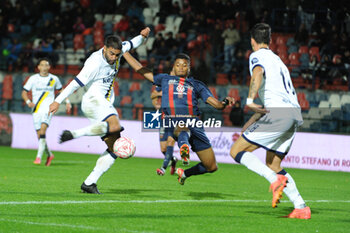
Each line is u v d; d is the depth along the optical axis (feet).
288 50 263.29
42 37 298.35
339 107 226.99
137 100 242.78
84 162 164.55
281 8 280.51
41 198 81.10
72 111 236.63
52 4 317.42
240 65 253.03
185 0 296.51
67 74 256.32
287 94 72.18
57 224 60.64
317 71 246.68
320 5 276.41
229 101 88.43
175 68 92.68
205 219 68.23
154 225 62.28
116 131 84.79
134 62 93.81
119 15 305.94
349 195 108.37
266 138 71.82
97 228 59.06
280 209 80.89
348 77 240.73
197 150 92.48
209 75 250.78
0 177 110.93
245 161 71.51
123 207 75.31
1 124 224.33
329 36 266.16
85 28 300.61
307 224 67.92
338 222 70.69
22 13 314.55
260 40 74.43
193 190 103.55
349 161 179.93
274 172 70.13
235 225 64.90
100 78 86.02
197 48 266.77
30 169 133.18
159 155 201.77
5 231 55.98
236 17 279.28
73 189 94.32
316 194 107.76
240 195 98.43
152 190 99.91
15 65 275.59
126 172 139.33
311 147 185.68
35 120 148.36
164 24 296.51
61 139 80.33
